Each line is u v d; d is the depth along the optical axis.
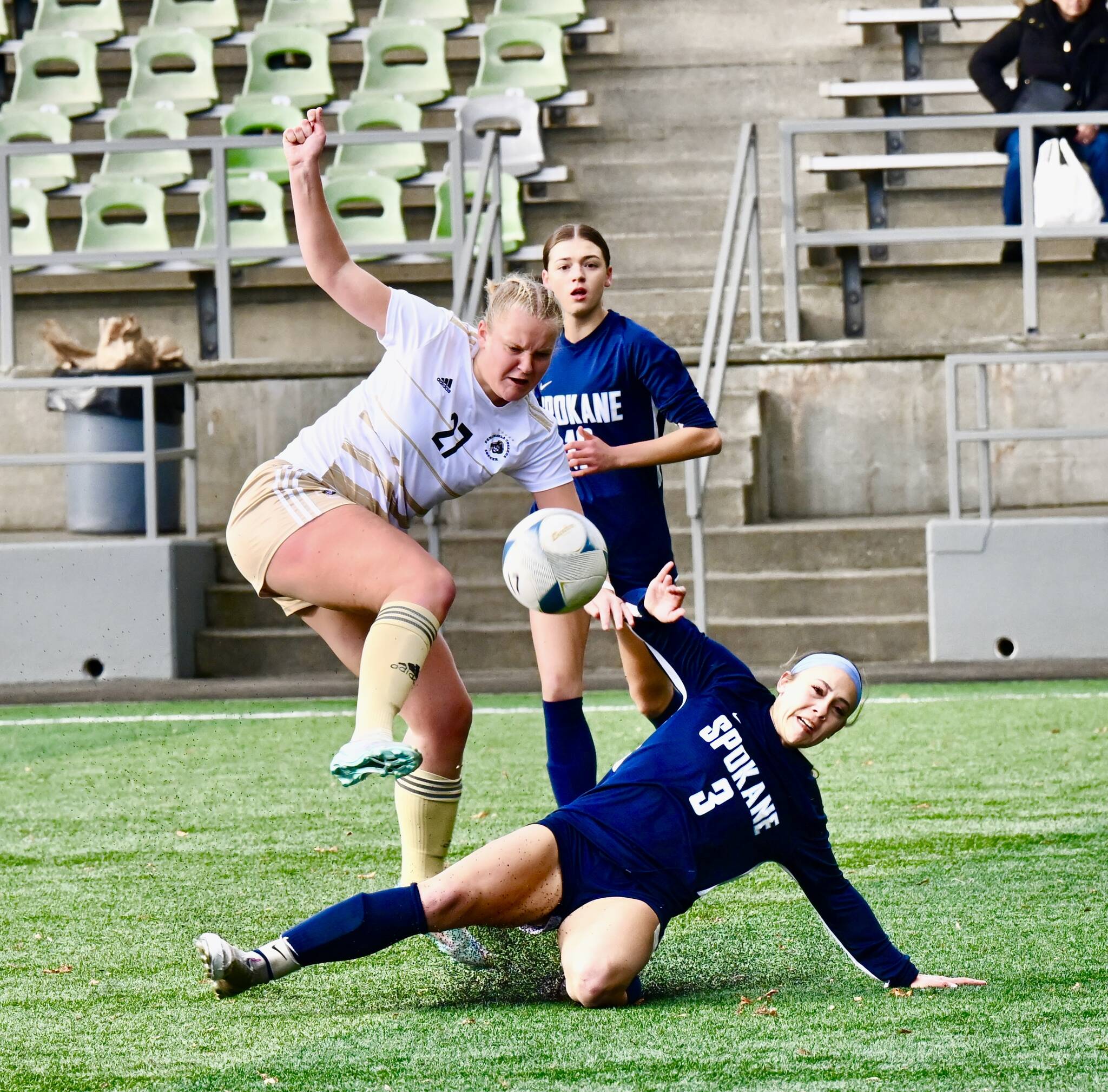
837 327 30.52
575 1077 7.34
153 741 18.34
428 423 9.22
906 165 30.12
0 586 23.41
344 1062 7.68
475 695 21.55
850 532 24.20
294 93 35.66
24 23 38.88
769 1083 7.20
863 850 12.34
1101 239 28.67
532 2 36.50
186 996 8.95
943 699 19.91
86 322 31.64
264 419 27.44
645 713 12.08
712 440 12.21
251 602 24.25
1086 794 14.26
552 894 8.63
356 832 13.52
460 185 27.62
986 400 23.20
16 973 9.48
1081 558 22.64
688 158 35.25
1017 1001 8.46
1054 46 27.88
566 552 9.28
